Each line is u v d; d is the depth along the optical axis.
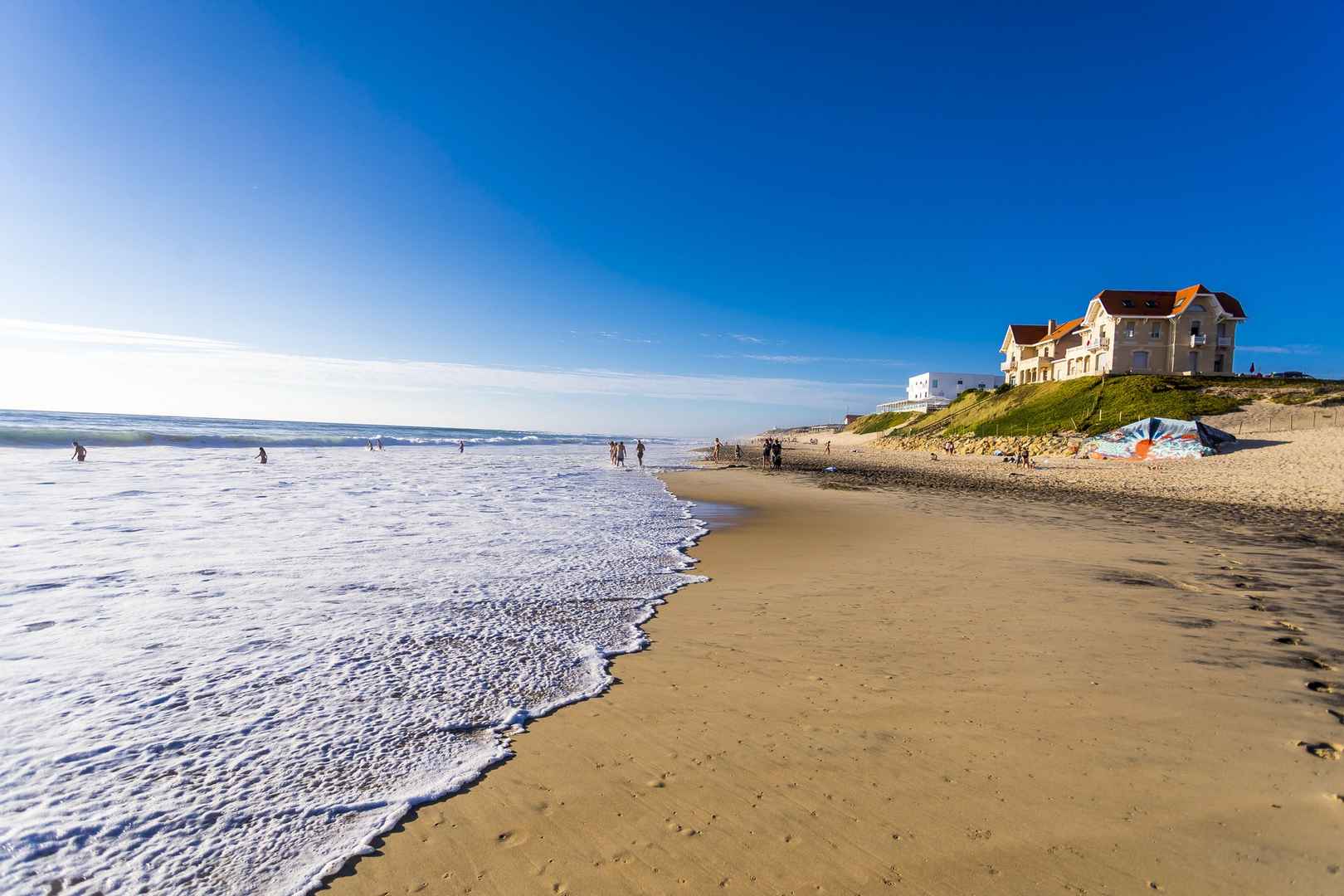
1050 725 4.62
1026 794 3.74
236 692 5.16
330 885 3.01
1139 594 8.48
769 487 25.52
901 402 99.25
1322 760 4.12
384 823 3.49
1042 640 6.55
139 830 3.37
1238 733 4.49
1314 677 5.54
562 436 169.00
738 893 2.97
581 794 3.78
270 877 3.06
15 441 40.75
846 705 5.00
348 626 6.88
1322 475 22.59
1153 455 32.03
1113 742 4.37
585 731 4.59
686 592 8.69
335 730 4.54
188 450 44.47
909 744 4.36
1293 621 7.24
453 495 20.28
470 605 7.79
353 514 15.44
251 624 6.87
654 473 33.88
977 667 5.80
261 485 21.81
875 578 9.52
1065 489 24.05
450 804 3.68
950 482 27.84
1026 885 3.00
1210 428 31.56
